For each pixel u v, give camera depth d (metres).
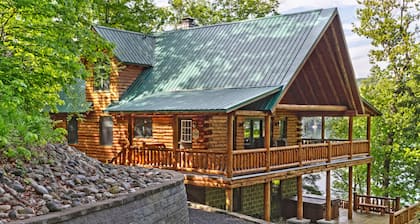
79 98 10.77
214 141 16.89
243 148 17.98
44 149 7.43
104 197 5.89
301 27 16.78
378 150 23.72
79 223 5.04
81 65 7.56
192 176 13.76
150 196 6.54
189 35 20.31
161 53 19.78
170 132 17.36
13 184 5.61
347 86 18.02
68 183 6.30
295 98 19.28
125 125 18.41
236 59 16.86
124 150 15.80
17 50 7.07
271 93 13.78
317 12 17.06
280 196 19.75
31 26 7.01
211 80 16.31
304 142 21.14
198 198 16.28
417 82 22.56
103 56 8.65
